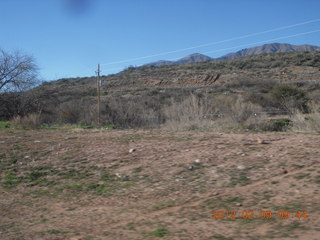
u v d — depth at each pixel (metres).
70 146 10.95
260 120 13.62
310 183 5.70
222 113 15.75
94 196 7.09
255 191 5.83
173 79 61.97
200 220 5.09
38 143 11.79
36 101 25.16
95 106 20.89
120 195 6.86
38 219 6.26
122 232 5.09
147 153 9.18
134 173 7.86
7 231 5.79
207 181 6.67
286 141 8.95
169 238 4.60
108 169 8.43
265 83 40.12
